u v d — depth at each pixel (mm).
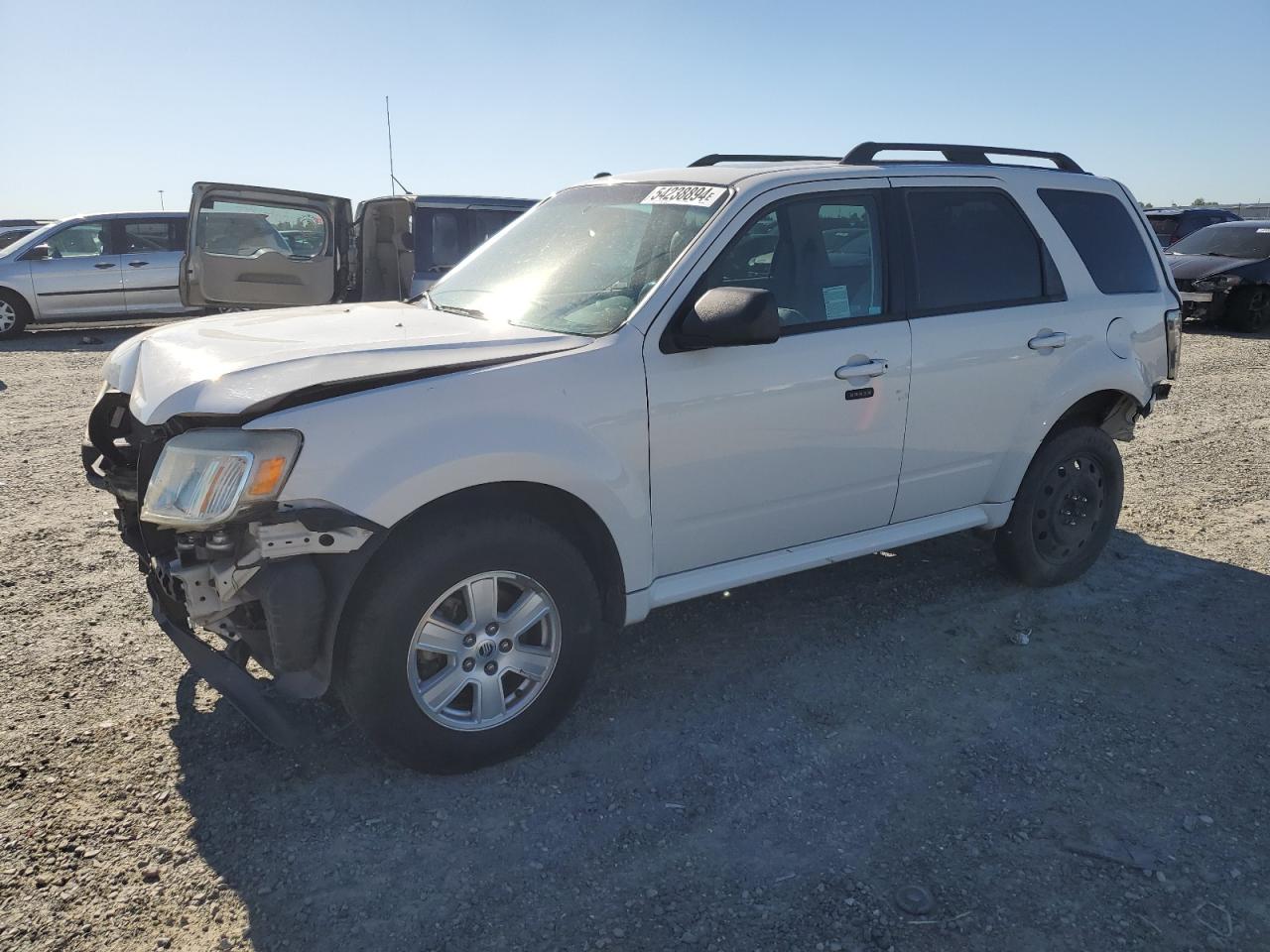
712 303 3230
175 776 3121
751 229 3613
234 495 2686
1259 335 13758
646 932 2512
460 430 2922
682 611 4457
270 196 9625
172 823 2896
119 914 2535
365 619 2885
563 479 3109
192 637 3188
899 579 4844
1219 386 9875
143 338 3688
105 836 2828
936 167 4250
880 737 3441
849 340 3777
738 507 3629
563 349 3223
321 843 2832
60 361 11875
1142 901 2639
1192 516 5848
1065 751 3361
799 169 3891
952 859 2803
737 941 2482
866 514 4039
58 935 2457
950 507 4328
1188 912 2602
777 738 3426
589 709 3613
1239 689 3793
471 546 2980
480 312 3816
